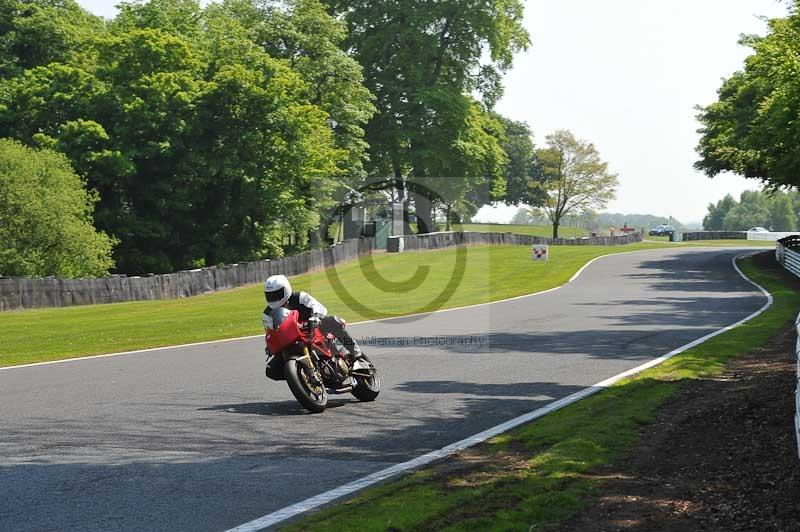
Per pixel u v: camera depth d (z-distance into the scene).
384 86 107.62
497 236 108.88
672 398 18.17
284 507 10.73
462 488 11.28
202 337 34.31
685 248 129.12
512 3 114.44
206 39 100.94
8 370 25.22
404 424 16.23
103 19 114.88
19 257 72.75
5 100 90.06
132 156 85.88
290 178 93.50
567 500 10.54
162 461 13.20
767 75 64.25
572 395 19.23
